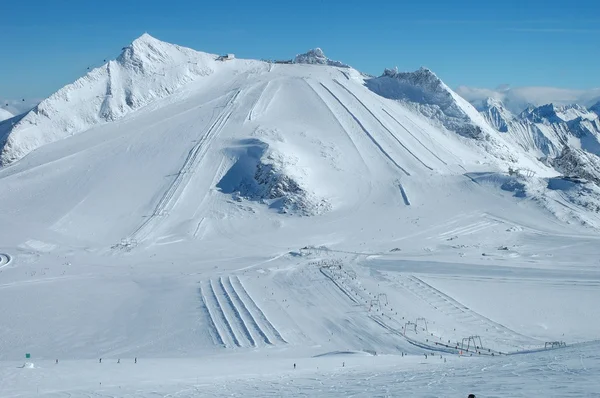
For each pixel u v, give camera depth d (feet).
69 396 102.94
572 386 75.20
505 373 94.94
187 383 113.70
